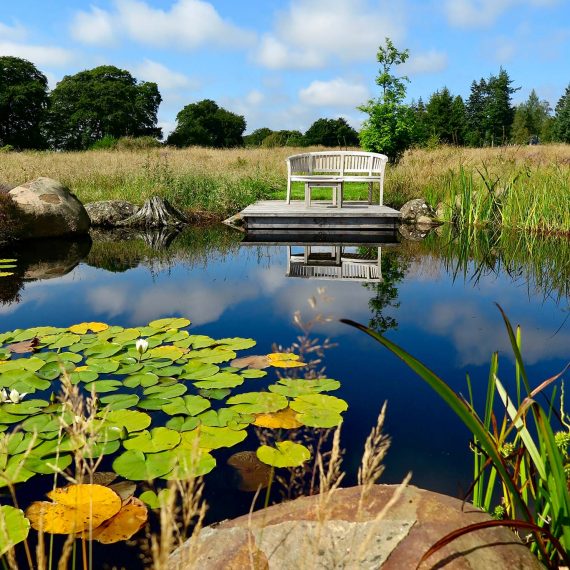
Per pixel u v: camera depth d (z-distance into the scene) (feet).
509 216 27.02
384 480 5.70
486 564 3.49
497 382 4.26
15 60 138.00
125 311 12.65
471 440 6.54
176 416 6.94
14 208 23.00
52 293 14.43
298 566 3.51
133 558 4.44
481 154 40.98
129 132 159.43
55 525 4.83
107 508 5.06
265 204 30.40
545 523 4.08
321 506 2.89
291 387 7.93
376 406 7.51
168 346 9.73
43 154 62.75
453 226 28.66
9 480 3.18
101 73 164.45
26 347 9.64
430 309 12.69
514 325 11.41
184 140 175.83
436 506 4.09
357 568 3.43
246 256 20.40
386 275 16.79
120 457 5.94
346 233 26.07
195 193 34.42
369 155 27.78
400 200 33.09
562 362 9.23
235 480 5.66
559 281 15.80
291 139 135.03
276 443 6.30
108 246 22.80
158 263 18.98
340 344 10.13
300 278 16.35
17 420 6.81
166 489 5.43
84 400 7.29
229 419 6.85
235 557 3.71
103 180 37.27
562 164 34.35
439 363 9.25
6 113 132.46
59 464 5.86
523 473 4.81
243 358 9.18
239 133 202.59
